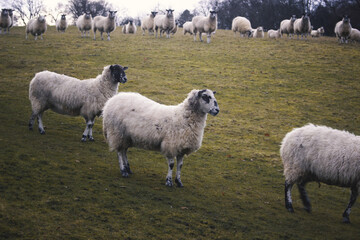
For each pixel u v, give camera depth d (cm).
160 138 881
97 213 708
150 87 2073
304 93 2177
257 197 946
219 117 1755
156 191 860
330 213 896
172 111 901
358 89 2258
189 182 980
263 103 1995
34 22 3203
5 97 1666
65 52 2762
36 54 2638
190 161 1198
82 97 1171
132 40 3481
